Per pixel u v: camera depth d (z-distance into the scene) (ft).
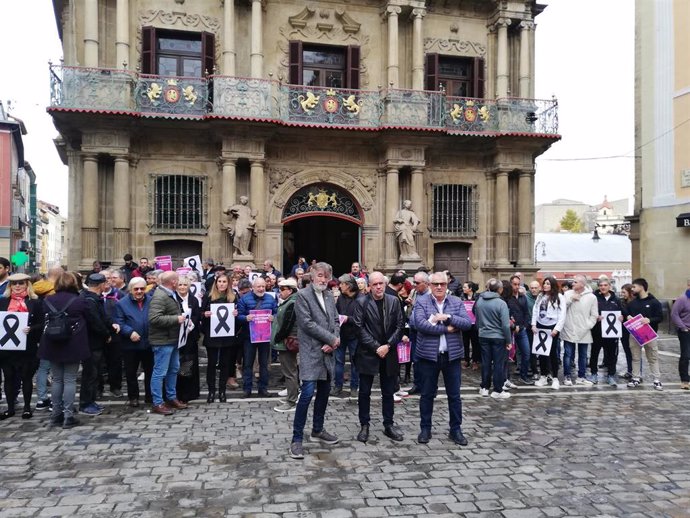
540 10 67.36
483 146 65.00
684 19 59.21
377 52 63.67
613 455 20.72
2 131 110.52
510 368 38.93
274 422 24.54
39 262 232.12
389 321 22.04
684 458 20.47
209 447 21.11
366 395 22.07
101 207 56.13
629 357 35.47
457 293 43.52
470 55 66.23
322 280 20.86
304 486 17.51
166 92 55.06
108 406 27.27
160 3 58.13
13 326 24.64
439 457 20.31
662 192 61.46
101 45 56.80
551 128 63.67
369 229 62.64
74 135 55.98
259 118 54.39
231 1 56.85
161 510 15.75
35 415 25.66
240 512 15.65
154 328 25.57
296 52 61.11
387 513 15.67
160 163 57.88
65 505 16.01
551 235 156.87
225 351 28.37
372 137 60.54
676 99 60.03
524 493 17.17
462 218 65.46
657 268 61.82
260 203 57.21
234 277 35.37
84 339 23.97
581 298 32.53
